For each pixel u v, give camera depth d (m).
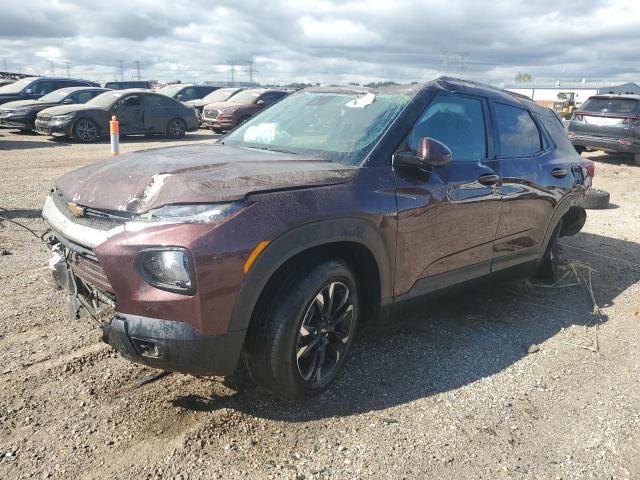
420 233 3.47
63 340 3.64
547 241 4.95
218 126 19.53
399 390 3.31
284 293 2.81
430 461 2.70
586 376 3.63
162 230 2.50
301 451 2.71
